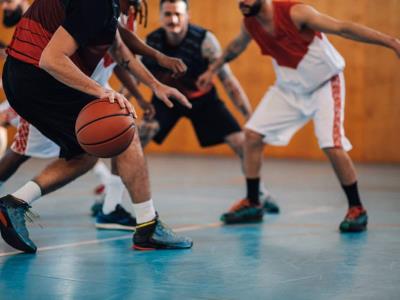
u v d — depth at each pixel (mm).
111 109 2947
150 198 3391
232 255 3242
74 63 3148
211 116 5062
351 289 2578
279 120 4383
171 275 2812
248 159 4406
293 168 8930
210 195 5969
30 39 3170
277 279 2744
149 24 11156
